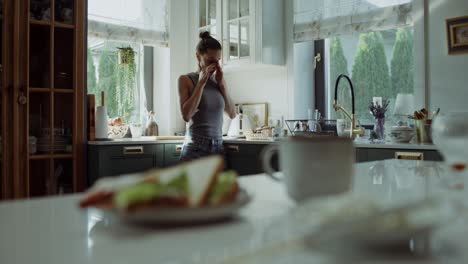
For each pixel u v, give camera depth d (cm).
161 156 367
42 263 41
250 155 345
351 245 43
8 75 303
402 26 316
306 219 45
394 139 281
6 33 302
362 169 131
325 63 394
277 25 383
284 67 389
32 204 74
